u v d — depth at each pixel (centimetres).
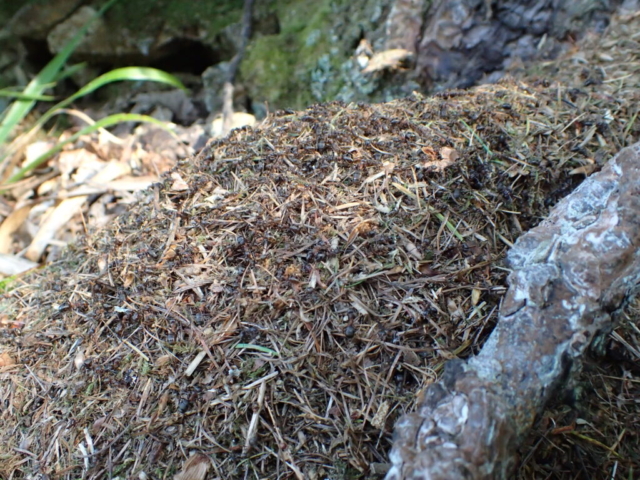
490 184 34
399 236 31
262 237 32
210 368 28
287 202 33
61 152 61
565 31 54
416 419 22
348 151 36
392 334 28
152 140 60
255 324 29
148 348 30
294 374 28
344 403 27
